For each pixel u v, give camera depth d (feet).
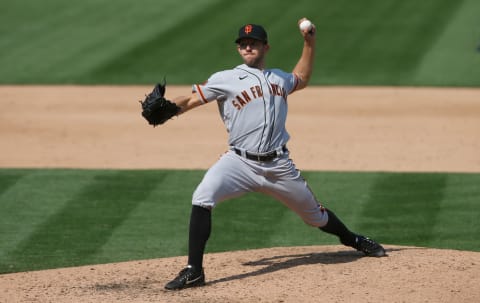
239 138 86.53
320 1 320.50
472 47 272.31
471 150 171.22
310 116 208.95
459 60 261.65
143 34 295.28
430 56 266.36
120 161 165.37
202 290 85.35
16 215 129.39
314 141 182.60
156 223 125.08
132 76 255.91
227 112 86.89
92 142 183.62
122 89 242.99
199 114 216.54
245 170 86.99
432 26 293.02
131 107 221.87
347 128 194.90
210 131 195.83
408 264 92.12
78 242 116.47
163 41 286.66
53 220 126.93
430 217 126.62
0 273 103.09
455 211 129.39
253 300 81.25
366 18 302.66
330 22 298.76
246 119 85.81
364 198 137.59
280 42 278.46
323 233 119.85
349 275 88.33
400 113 209.97
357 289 83.66
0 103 226.99
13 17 320.09
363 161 163.43
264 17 304.91
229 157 87.25
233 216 128.77
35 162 164.86
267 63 259.80
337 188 143.74
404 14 305.32
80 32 301.22
